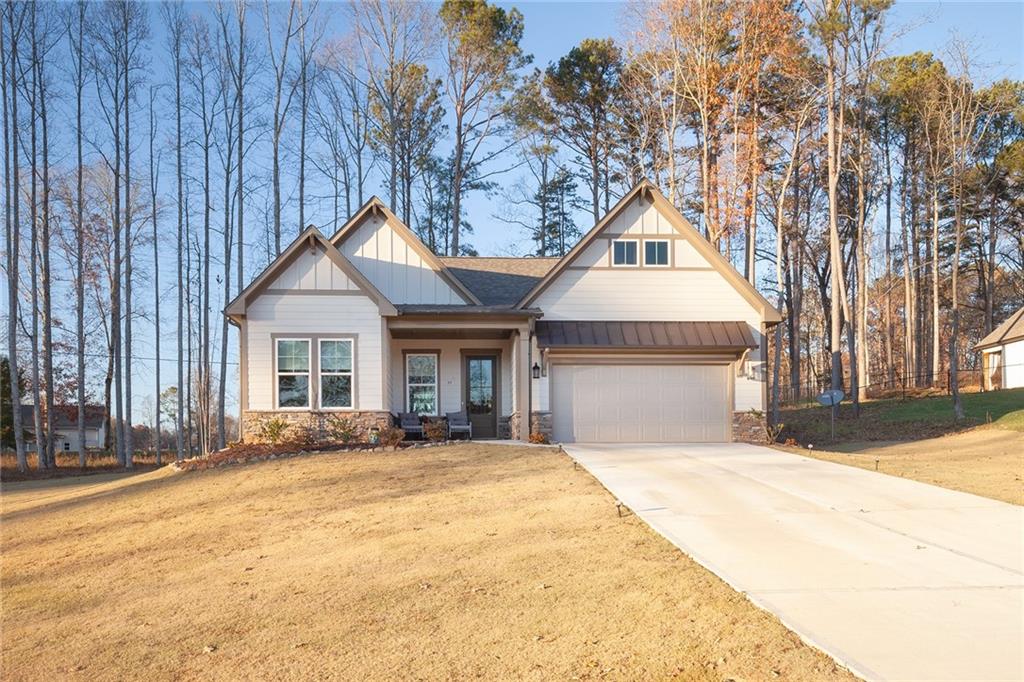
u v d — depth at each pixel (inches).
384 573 363.6
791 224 1814.7
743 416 894.4
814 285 2229.3
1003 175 1800.0
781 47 1266.0
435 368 977.5
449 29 1621.6
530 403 880.3
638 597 308.0
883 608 286.2
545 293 909.2
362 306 858.8
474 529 437.7
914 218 1867.6
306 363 852.0
